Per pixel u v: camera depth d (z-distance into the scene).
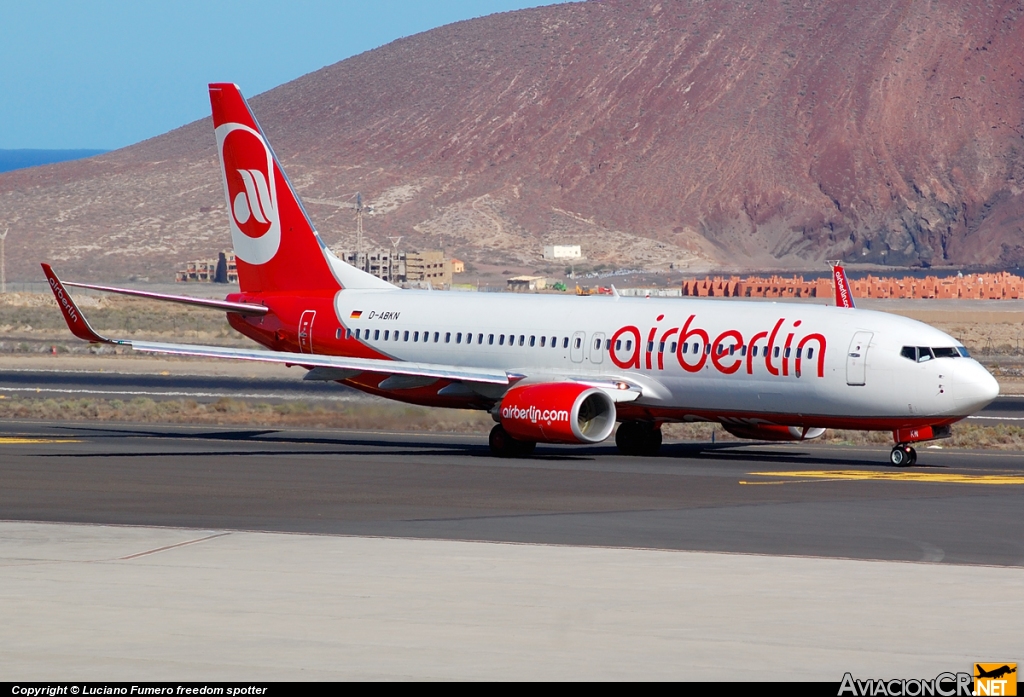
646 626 49.03
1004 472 101.62
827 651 45.47
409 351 124.38
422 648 45.66
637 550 65.06
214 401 166.38
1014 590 55.72
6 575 58.19
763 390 107.69
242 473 98.19
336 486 91.06
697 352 110.12
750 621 49.84
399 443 124.06
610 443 128.12
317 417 147.00
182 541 67.19
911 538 69.38
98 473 97.31
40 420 143.50
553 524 73.94
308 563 61.22
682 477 97.19
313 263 131.75
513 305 121.56
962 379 101.56
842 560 62.44
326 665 43.28
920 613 51.31
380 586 56.06
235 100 131.75
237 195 133.75
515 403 109.81
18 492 86.81
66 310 109.38
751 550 65.62
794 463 108.56
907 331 104.38
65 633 47.56
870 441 132.50
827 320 107.06
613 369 114.19
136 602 52.78
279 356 112.69
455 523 74.31
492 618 50.19
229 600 53.19
